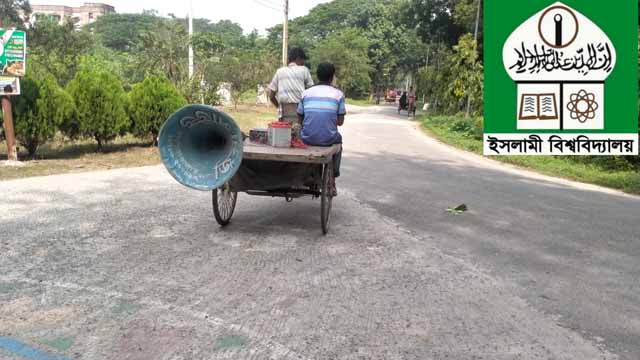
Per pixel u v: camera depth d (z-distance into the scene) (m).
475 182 10.47
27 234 5.82
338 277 4.89
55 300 4.20
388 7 78.62
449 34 38.34
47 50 32.38
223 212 6.30
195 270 4.93
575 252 5.95
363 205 7.90
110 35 70.81
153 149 13.30
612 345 3.77
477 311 4.27
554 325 4.06
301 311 4.14
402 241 6.11
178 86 19.52
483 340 3.79
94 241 5.68
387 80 81.56
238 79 32.59
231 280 4.72
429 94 43.28
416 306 4.32
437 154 15.38
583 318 4.21
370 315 4.12
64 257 5.16
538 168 13.12
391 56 75.94
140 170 10.17
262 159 5.79
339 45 63.00
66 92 11.57
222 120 5.46
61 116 11.13
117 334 3.69
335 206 7.77
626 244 6.33
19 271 4.77
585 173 12.34
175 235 6.01
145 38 22.05
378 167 11.85
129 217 6.68
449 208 7.93
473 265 5.37
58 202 7.32
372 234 6.36
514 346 3.71
